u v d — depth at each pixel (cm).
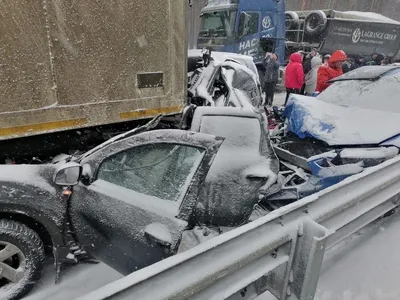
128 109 376
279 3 1207
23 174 252
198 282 179
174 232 228
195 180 237
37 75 309
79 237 259
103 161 252
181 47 411
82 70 334
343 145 399
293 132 470
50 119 323
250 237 208
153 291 165
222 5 1155
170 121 433
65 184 238
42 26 303
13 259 257
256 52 1198
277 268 237
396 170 362
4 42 287
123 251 249
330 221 270
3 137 300
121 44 355
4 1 281
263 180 310
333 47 1509
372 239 365
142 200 244
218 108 347
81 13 323
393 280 299
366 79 510
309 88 1015
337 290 286
